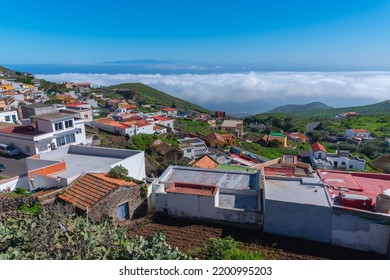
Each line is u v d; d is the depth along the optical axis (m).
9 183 15.65
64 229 5.68
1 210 11.21
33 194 12.31
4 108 42.97
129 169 17.09
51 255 5.19
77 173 15.05
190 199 11.02
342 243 9.05
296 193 10.12
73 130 28.97
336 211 8.94
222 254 7.71
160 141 42.19
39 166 16.72
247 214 10.30
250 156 42.97
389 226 8.45
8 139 26.45
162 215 11.62
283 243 9.27
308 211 9.22
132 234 10.05
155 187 12.64
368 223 8.65
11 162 23.72
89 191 11.31
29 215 10.02
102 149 18.97
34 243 5.31
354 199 9.12
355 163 49.28
